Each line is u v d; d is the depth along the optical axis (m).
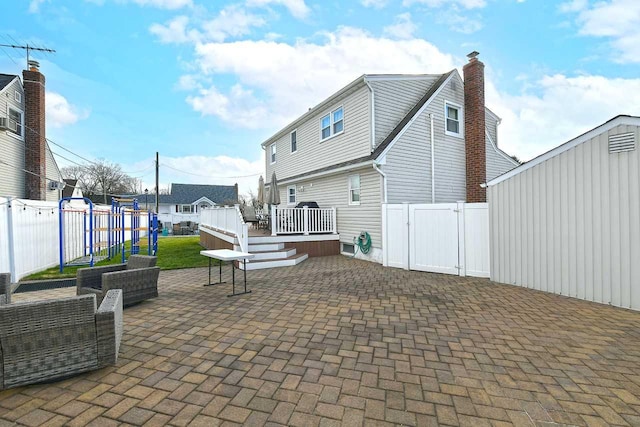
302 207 12.12
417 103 12.55
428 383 2.91
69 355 2.91
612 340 3.88
